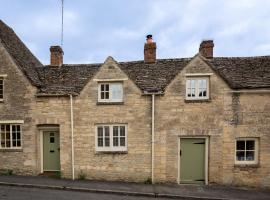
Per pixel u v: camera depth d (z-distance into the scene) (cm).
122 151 1305
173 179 1282
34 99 1341
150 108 1293
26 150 1345
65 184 1187
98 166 1312
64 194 1059
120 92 1326
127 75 1306
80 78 1433
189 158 1298
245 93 1260
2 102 1361
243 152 1291
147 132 1293
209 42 1459
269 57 1441
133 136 1301
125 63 1501
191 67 1283
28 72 1398
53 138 1391
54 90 1350
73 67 1525
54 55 1534
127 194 1102
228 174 1266
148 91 1293
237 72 1355
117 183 1253
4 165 1356
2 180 1223
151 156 1288
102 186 1181
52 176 1336
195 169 1296
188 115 1279
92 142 1316
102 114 1317
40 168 1377
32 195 1018
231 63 1419
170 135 1284
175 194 1100
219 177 1266
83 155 1319
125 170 1302
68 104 1330
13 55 1398
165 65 1441
